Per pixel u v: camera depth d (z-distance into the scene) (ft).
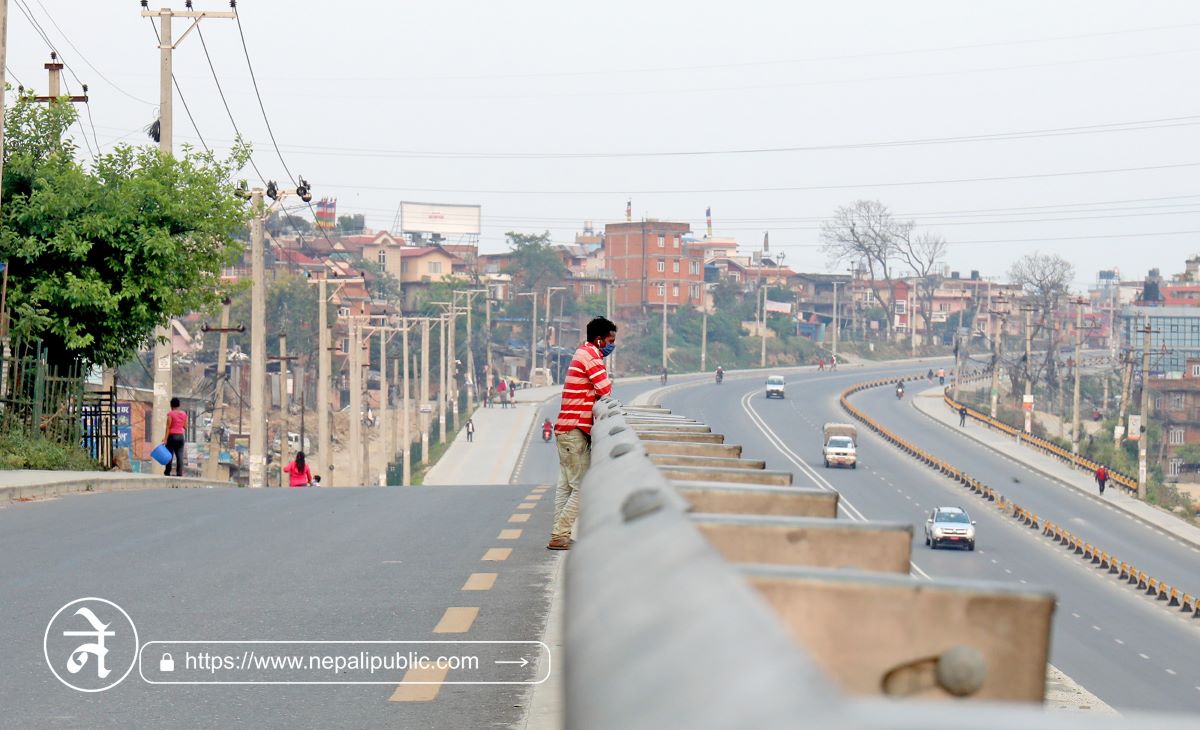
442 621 53.06
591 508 19.10
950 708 6.18
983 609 11.95
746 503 22.74
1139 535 342.85
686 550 10.33
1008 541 313.73
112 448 174.60
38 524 87.97
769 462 460.55
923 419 638.94
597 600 10.33
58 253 160.25
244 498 113.60
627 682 7.38
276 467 459.73
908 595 12.01
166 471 181.16
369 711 39.78
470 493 121.49
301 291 652.89
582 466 71.56
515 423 607.78
